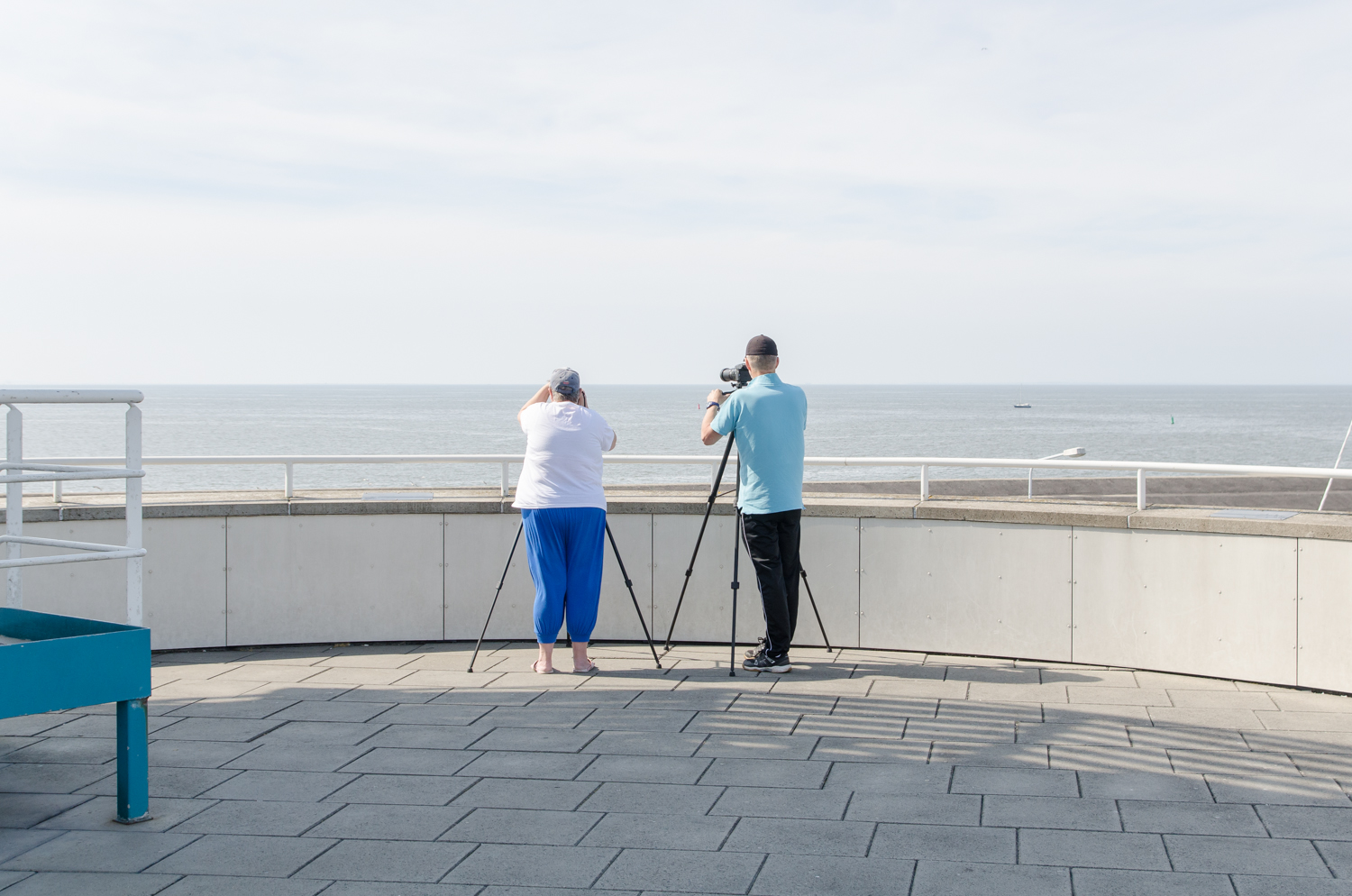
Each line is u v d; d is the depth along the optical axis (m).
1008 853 3.21
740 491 5.69
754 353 5.76
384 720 4.76
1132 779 3.90
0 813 3.62
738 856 3.20
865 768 4.05
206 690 5.36
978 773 3.98
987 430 84.94
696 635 6.51
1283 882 2.99
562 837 3.36
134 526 3.74
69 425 84.50
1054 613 5.88
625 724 4.70
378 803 3.69
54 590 6.12
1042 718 4.77
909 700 5.08
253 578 6.44
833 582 6.30
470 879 3.05
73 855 3.23
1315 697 5.10
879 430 83.50
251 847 3.29
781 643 5.65
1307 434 80.19
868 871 3.08
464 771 4.04
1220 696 5.12
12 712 3.23
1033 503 6.19
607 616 6.58
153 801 3.72
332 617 6.53
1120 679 5.50
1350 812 3.54
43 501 6.42
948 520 6.07
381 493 6.92
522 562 6.60
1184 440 69.81
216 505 6.35
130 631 3.51
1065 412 147.50
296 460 6.44
